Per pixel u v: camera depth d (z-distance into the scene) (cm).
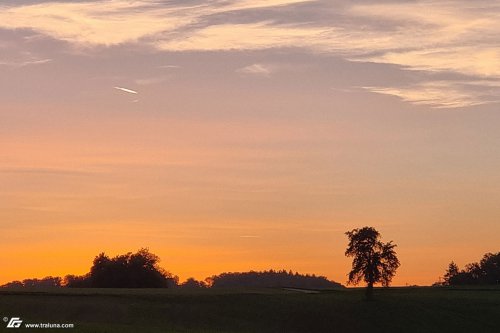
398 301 11494
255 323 10319
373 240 11619
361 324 10594
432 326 10600
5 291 11281
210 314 10512
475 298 11962
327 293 12456
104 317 9906
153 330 8738
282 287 14462
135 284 18000
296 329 10312
